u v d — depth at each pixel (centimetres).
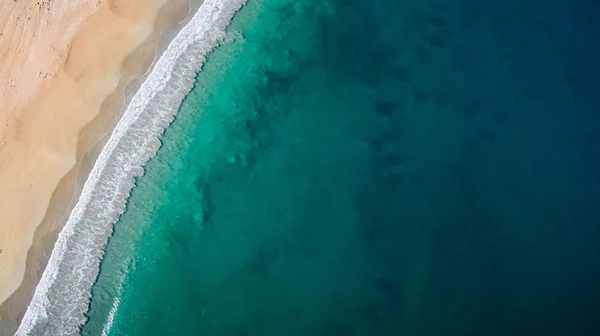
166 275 2355
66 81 2608
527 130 2511
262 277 2295
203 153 2612
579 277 2148
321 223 2381
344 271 2253
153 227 2456
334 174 2498
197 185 2538
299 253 2325
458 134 2527
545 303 2094
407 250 2261
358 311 2159
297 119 2667
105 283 2350
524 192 2355
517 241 2239
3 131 2514
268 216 2436
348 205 2406
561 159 2431
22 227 2380
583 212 2300
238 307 2248
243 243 2388
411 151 2509
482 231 2273
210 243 2408
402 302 2150
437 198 2369
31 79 2602
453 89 2659
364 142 2567
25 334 2252
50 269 2352
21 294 2305
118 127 2614
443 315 2105
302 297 2227
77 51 2664
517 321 2062
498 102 2598
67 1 2762
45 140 2509
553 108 2564
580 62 2692
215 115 2708
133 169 2561
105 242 2423
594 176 2386
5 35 2678
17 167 2456
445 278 2181
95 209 2467
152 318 2275
